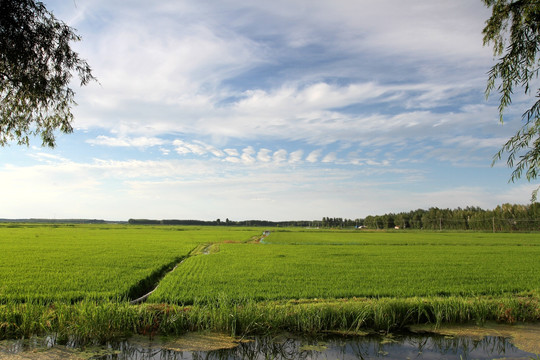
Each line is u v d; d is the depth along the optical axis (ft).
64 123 34.91
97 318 29.63
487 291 49.62
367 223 611.06
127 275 60.64
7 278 56.39
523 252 112.06
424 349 28.73
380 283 54.95
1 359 25.03
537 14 21.65
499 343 29.99
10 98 32.50
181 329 31.32
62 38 29.71
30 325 29.78
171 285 52.01
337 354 27.68
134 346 28.40
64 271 65.00
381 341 30.27
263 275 62.39
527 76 23.26
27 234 197.26
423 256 98.07
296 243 160.56
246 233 281.95
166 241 161.07
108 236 194.08
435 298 38.58
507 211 370.12
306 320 32.04
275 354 27.71
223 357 27.20
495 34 24.66
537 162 22.17
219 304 35.68
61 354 26.32
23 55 27.73
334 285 52.75
